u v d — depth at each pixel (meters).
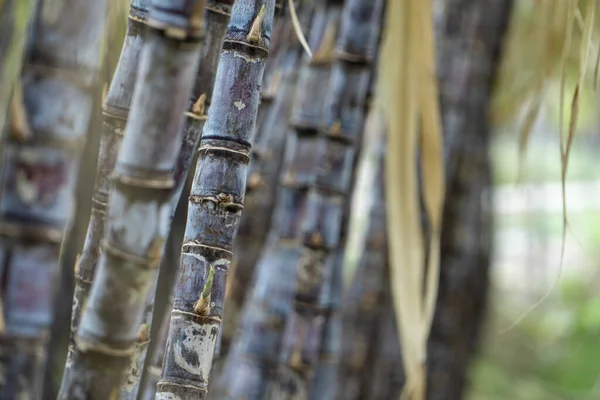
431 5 1.59
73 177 1.26
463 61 2.83
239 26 1.31
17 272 1.25
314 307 1.66
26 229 1.25
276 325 1.71
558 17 1.70
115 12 1.39
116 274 1.20
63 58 1.25
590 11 1.47
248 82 1.31
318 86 1.67
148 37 1.18
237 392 1.71
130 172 1.19
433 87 1.60
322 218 1.65
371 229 2.81
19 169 1.25
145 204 1.20
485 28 2.82
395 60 1.61
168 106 1.19
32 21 1.25
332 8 1.64
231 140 1.31
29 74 1.25
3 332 1.25
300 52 1.76
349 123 1.63
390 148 1.61
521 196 1.77
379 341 2.81
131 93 1.30
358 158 1.77
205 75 1.29
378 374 2.78
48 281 1.26
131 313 1.21
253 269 1.81
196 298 1.30
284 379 1.68
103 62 1.43
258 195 1.80
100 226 1.32
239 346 1.80
